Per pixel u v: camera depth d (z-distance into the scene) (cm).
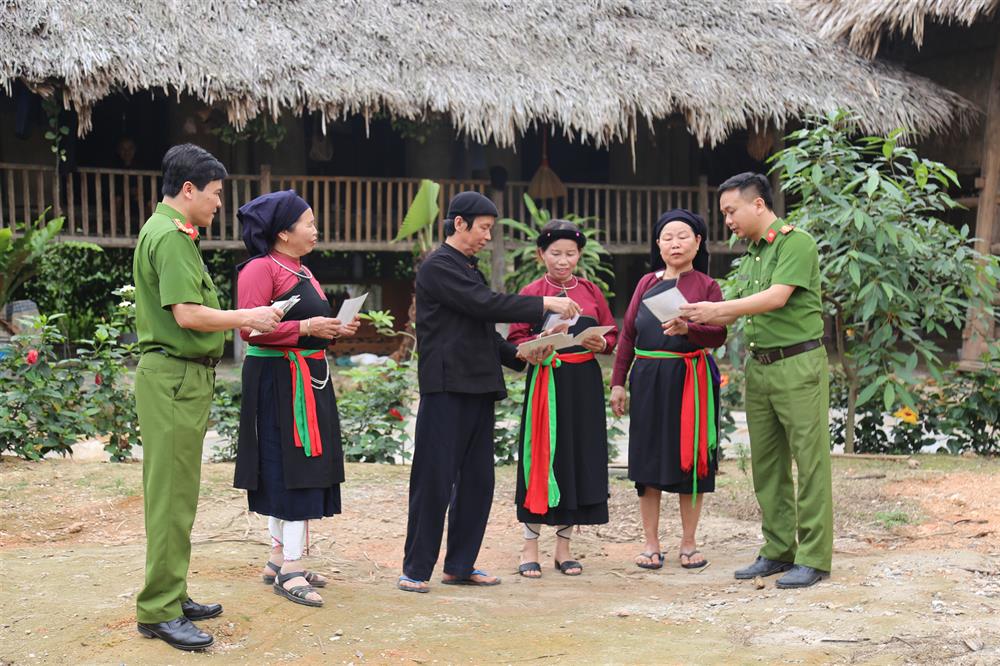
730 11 1424
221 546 479
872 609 384
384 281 1633
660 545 541
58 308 1471
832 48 1403
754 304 432
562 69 1256
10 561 441
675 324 453
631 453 493
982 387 742
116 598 388
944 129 1352
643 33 1341
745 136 1664
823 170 715
